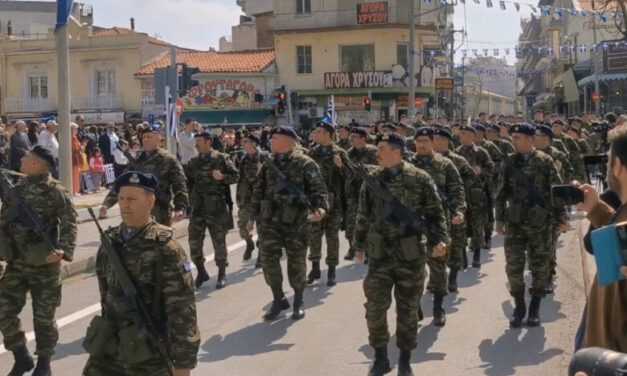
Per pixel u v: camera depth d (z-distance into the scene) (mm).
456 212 8555
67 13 15016
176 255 4184
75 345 7637
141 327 4102
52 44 47750
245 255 12375
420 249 6379
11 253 6434
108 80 47156
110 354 4164
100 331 4148
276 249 8547
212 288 10258
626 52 34125
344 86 42688
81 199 19391
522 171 8031
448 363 6938
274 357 7180
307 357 7168
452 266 9805
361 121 42594
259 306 9219
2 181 6539
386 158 6531
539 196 7961
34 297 6535
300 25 44219
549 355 7086
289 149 8594
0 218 6512
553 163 8031
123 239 4227
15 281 6492
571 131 16594
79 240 13469
